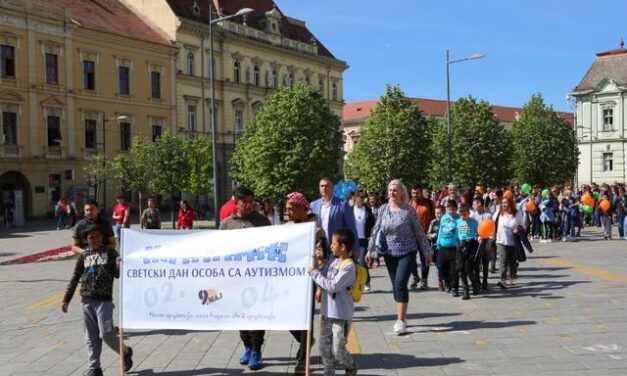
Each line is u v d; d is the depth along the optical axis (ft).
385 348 28.91
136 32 187.42
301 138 146.20
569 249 74.28
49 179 161.27
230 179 214.28
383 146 169.48
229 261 24.29
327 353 23.72
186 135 199.62
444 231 43.52
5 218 142.61
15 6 154.10
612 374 23.66
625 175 220.02
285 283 23.88
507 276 48.98
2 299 46.75
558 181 210.38
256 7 237.86
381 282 50.83
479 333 31.19
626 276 49.70
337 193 46.21
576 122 230.89
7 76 153.17
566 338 29.43
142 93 186.39
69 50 166.61
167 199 187.01
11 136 154.61
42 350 30.53
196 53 205.16
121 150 180.24
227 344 30.83
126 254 24.94
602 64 228.02
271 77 234.79
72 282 25.61
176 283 24.57
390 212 32.24
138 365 27.30
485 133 189.98
